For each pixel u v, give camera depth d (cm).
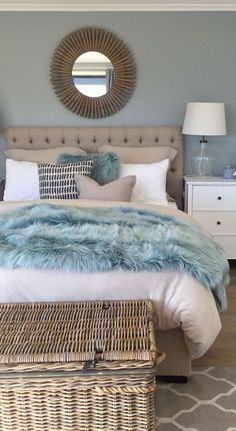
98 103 386
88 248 186
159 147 377
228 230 365
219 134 354
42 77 382
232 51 377
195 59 379
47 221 222
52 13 369
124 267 179
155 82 383
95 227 212
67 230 207
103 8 368
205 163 386
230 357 231
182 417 182
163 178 349
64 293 180
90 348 146
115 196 308
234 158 399
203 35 373
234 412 186
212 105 351
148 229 215
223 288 198
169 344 197
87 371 140
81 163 330
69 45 374
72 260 179
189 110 360
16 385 143
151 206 286
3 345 148
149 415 148
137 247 189
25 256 180
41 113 389
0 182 374
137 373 141
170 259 181
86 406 146
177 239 202
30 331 157
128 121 392
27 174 336
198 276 182
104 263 179
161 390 201
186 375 203
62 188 322
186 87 384
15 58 377
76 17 370
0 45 375
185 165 400
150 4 366
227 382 208
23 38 373
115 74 380
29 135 382
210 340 185
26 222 220
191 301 179
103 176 335
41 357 141
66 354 142
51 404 146
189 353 197
